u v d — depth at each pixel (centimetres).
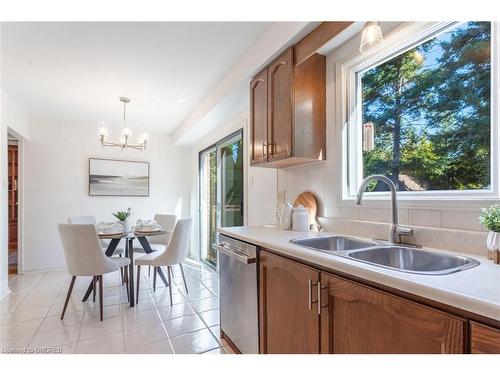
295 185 233
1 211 302
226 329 204
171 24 189
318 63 196
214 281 363
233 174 371
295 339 131
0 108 305
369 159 179
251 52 222
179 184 536
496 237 98
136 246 398
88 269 249
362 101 185
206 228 486
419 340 79
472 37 125
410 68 153
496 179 114
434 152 140
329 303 111
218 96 292
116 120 436
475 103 123
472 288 73
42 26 190
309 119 192
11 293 313
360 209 172
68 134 439
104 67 255
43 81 285
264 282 158
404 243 140
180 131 465
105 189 465
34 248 410
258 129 224
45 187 420
